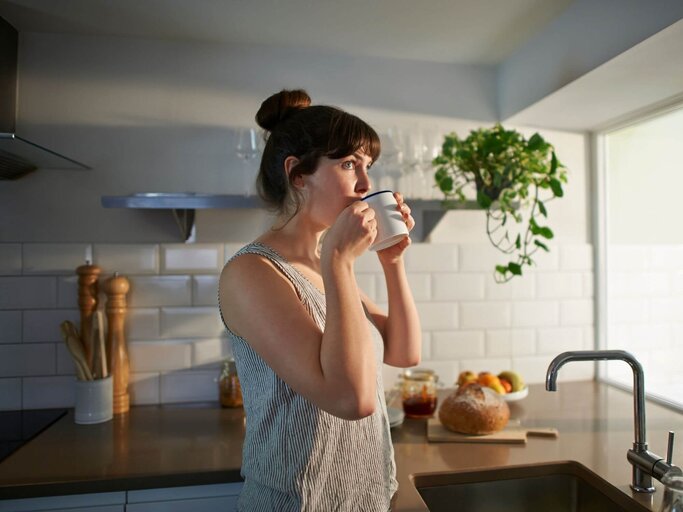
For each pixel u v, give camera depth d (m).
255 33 1.58
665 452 1.19
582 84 1.43
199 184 1.62
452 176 1.71
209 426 1.40
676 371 1.60
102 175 1.58
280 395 0.79
